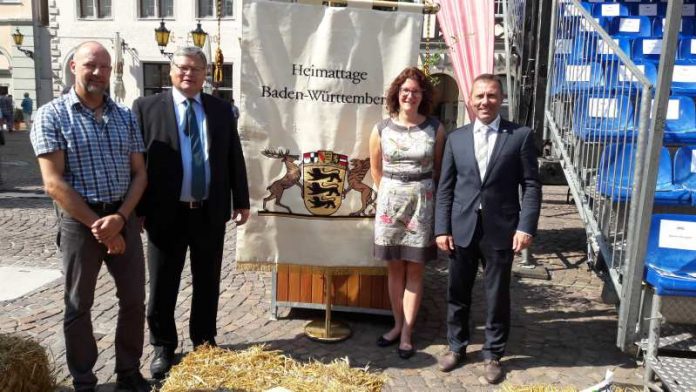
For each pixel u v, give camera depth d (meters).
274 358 2.39
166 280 3.32
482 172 3.38
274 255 3.78
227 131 3.36
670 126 4.86
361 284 4.19
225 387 2.15
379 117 3.70
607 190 3.93
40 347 3.01
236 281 5.23
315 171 3.70
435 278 5.43
